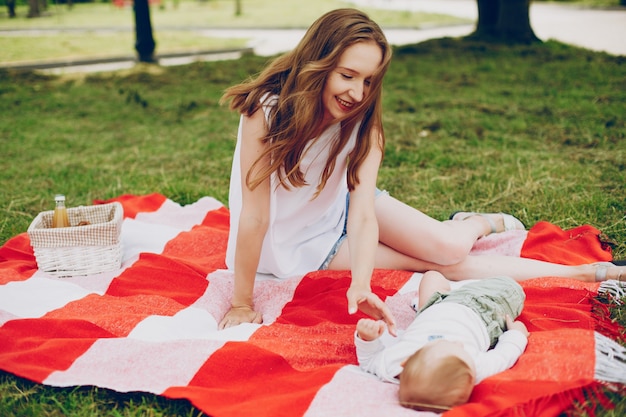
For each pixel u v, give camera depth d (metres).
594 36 15.79
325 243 3.53
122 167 5.97
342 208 3.59
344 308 3.19
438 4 32.16
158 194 4.81
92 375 2.69
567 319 2.99
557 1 29.55
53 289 3.41
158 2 32.84
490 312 2.82
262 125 3.10
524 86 8.98
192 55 15.56
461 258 3.47
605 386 2.40
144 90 9.77
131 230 4.21
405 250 3.52
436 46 12.70
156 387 2.61
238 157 3.37
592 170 5.25
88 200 5.09
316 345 2.89
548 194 4.72
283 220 3.41
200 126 7.52
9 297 3.29
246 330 3.03
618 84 8.81
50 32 20.33
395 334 2.65
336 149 3.16
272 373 2.72
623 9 25.03
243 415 2.39
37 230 3.52
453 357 2.39
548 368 2.49
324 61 2.82
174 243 4.05
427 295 3.08
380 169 5.61
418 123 7.05
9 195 5.17
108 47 16.53
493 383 2.42
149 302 3.28
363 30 2.80
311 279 3.45
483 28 13.89
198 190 5.21
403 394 2.41
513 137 6.41
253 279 3.24
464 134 6.55
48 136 7.16
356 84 2.85
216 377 2.68
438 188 5.07
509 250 3.82
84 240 3.57
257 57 12.73
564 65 10.41
